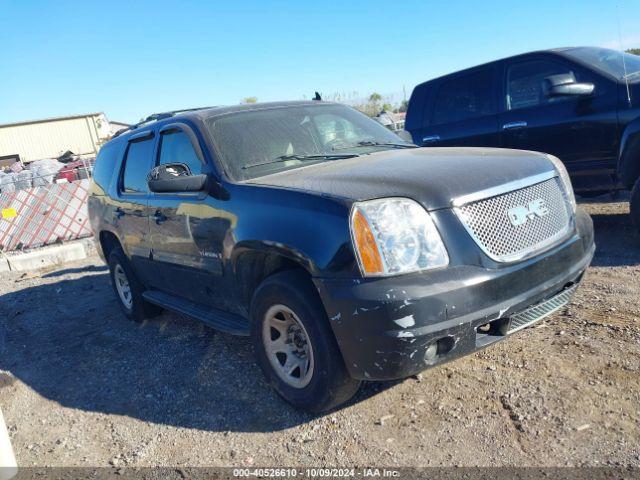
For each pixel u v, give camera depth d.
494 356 3.71
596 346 3.63
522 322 3.07
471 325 2.82
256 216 3.37
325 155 4.04
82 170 19.95
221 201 3.70
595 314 4.14
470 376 3.50
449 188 2.99
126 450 3.38
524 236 3.10
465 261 2.88
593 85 5.88
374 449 2.96
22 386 4.61
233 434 3.35
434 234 2.87
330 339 3.03
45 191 14.49
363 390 3.56
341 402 3.25
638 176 5.52
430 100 7.50
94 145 43.59
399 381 3.58
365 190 3.00
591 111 5.90
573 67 6.12
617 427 2.82
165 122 4.77
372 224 2.81
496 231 3.02
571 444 2.75
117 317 6.16
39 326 6.27
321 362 3.08
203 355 4.59
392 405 3.34
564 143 6.17
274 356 3.47
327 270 2.89
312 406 3.26
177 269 4.43
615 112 5.72
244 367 4.21
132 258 5.30
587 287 4.74
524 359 3.60
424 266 2.81
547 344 3.76
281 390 3.46
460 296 2.78
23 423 3.96
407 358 2.75
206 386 4.02
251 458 3.08
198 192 3.98
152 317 5.76
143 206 4.78
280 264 3.49
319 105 4.78
